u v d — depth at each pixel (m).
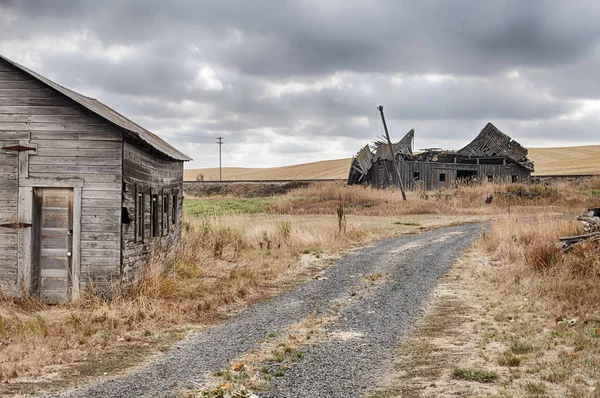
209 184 80.25
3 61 14.19
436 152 60.91
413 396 7.43
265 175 142.25
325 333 11.32
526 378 7.89
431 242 25.78
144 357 9.90
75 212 14.07
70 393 7.93
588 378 7.74
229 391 7.52
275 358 9.48
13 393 7.96
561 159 124.44
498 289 14.92
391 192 46.94
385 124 44.84
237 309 14.03
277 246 24.12
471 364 8.73
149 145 15.06
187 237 22.91
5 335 10.94
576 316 11.39
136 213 15.34
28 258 14.09
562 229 19.95
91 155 14.17
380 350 9.95
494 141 62.34
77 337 10.92
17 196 14.23
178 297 14.39
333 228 27.78
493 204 41.94
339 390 7.83
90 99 19.38
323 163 151.75
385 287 16.19
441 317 12.39
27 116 14.24
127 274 14.59
